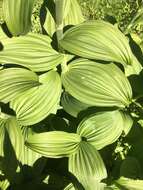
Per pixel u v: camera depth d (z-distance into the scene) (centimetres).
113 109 55
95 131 54
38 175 56
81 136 54
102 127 54
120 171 55
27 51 53
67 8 55
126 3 108
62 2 50
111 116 55
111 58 52
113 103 53
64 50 55
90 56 52
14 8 51
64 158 59
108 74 54
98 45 53
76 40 53
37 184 57
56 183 57
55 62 53
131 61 53
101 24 54
